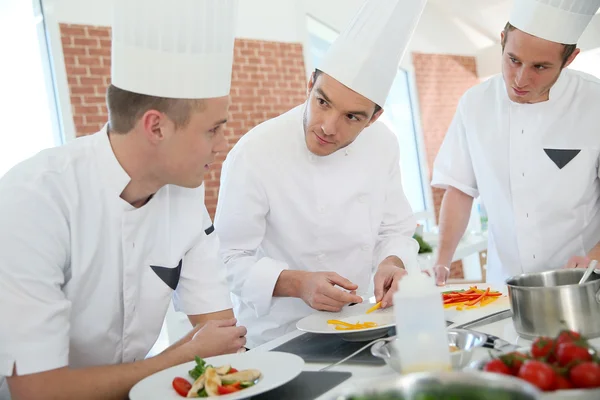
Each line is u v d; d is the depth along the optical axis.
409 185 7.39
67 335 1.26
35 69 4.36
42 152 1.38
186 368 1.25
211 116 1.34
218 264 1.64
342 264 2.01
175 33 1.27
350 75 1.67
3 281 1.20
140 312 1.50
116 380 1.23
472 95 2.33
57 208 1.31
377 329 1.37
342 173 1.97
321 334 1.55
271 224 1.98
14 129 4.20
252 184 1.92
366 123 1.79
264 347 1.50
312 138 1.76
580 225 2.17
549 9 1.80
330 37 6.39
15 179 1.30
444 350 0.95
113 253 1.41
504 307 1.55
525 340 1.27
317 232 1.96
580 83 2.16
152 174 1.40
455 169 2.42
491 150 2.26
